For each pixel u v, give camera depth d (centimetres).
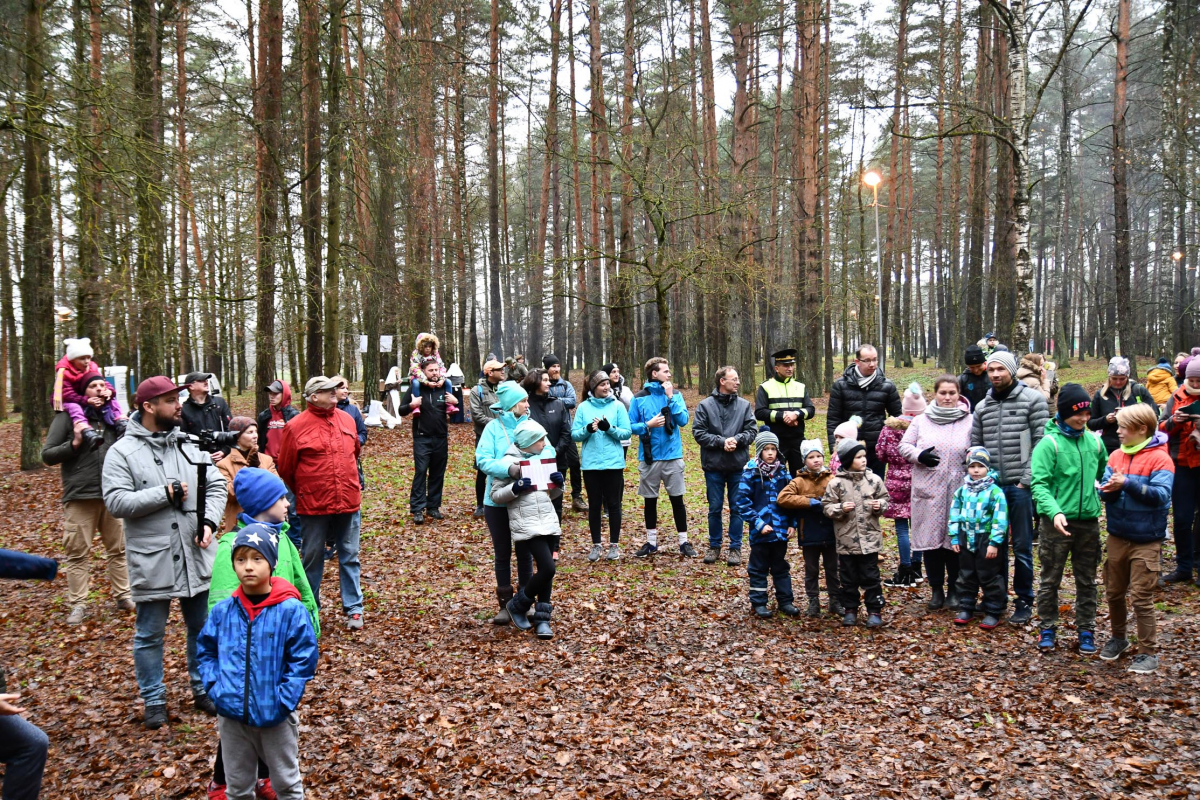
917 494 681
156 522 472
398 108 1530
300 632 345
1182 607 655
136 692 529
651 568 830
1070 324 5212
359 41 1463
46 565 331
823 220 2920
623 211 1853
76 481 659
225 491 501
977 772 418
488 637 635
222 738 347
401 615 685
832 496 656
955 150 3133
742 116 2253
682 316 3322
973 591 647
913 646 602
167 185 1088
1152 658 527
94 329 1282
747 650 609
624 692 532
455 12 2136
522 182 4388
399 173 1619
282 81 1424
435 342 1019
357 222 1800
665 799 404
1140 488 520
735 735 471
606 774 427
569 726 482
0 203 1277
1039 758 428
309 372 1544
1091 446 570
